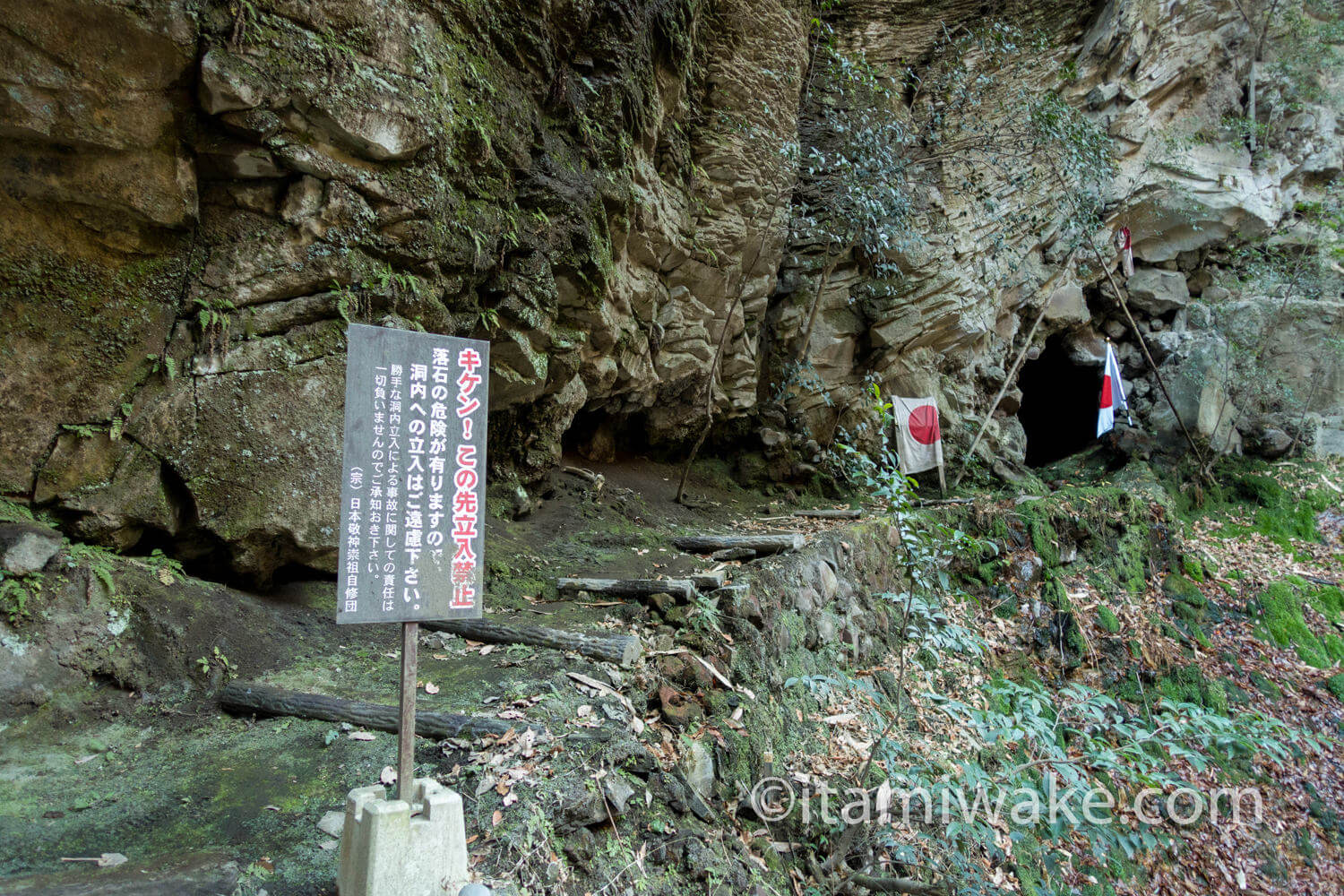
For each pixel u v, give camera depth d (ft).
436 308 15.24
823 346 35.29
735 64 27.17
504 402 19.81
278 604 13.88
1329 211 47.06
